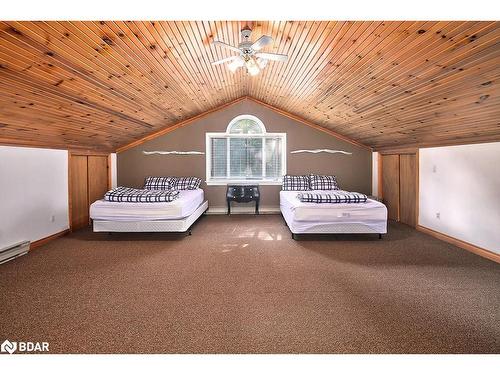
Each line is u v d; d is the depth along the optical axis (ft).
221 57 11.99
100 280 9.34
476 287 8.75
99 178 18.93
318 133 21.39
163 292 8.50
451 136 12.83
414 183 16.66
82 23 7.07
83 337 6.36
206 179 21.42
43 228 13.64
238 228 16.76
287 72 13.53
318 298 8.12
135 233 15.55
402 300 7.97
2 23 6.14
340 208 13.96
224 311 7.44
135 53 9.34
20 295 8.27
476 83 8.13
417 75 9.11
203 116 21.17
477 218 11.93
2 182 11.28
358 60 9.76
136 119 16.12
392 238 14.44
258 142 21.88
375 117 14.75
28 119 10.63
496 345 6.06
